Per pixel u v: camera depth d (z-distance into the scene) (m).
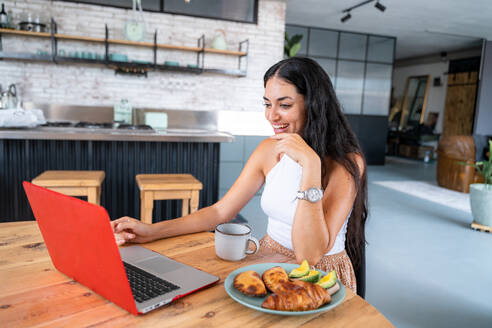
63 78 4.57
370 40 8.00
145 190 2.42
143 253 0.97
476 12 6.04
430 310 2.18
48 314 0.68
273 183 1.24
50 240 0.82
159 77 4.92
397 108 11.71
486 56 7.70
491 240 3.59
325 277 0.79
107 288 0.71
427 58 10.61
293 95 1.12
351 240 1.28
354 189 1.14
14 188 2.89
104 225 0.63
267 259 0.98
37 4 4.37
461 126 9.42
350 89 8.05
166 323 0.66
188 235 1.15
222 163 4.98
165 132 3.27
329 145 1.17
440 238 3.57
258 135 5.09
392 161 9.62
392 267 2.80
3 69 4.36
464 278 2.67
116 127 3.56
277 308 0.68
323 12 6.48
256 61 5.32
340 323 0.68
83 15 4.54
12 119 2.80
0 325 0.64
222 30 5.11
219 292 0.78
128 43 4.51
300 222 0.99
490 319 2.11
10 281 0.81
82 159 3.00
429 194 5.61
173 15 4.89
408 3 5.75
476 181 5.74
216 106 5.22
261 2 5.23
